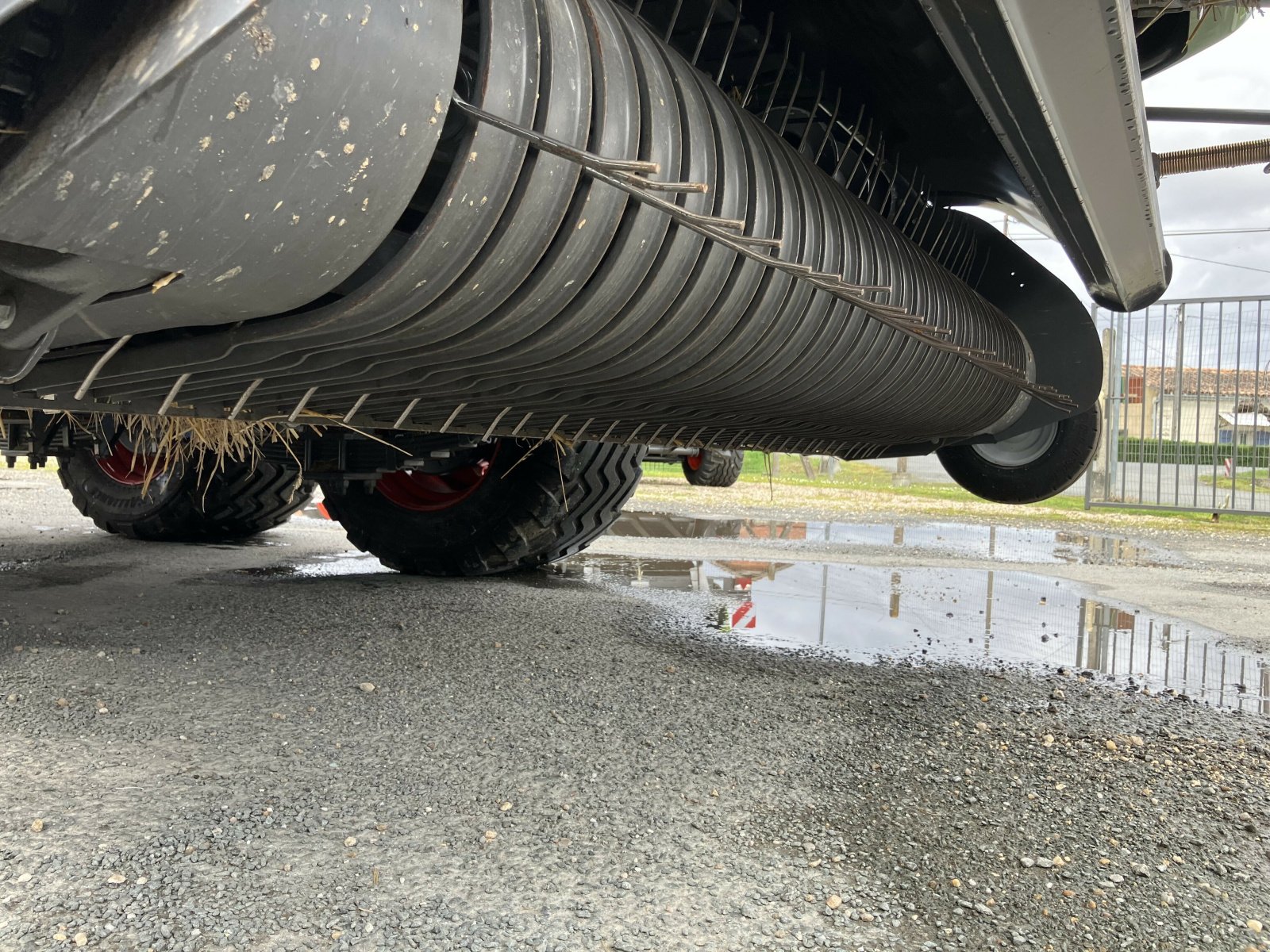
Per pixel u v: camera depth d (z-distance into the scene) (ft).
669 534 30.09
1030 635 15.55
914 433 15.38
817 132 11.48
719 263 7.27
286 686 10.30
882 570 22.90
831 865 6.54
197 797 7.25
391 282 5.21
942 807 7.63
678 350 7.83
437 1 4.45
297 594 15.67
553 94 5.39
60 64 3.84
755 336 8.27
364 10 4.11
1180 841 7.11
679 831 6.99
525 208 5.45
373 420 9.30
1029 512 42.83
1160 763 8.89
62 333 5.23
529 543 17.24
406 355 6.72
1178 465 41.06
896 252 11.00
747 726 9.55
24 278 4.50
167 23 3.63
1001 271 16.83
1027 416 16.93
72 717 8.96
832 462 70.59
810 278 7.05
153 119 3.73
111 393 7.00
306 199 4.41
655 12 9.05
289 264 4.69
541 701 10.11
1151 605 18.92
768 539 29.45
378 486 18.04
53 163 3.73
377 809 7.18
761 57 9.07
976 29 6.81
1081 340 16.30
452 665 11.45
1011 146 8.96
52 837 6.48
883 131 12.12
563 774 8.05
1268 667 13.47
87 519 27.86
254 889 5.90
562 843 6.72
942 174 14.02
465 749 8.56
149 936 5.33
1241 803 7.93
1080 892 6.24
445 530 17.54
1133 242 12.19
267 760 8.10
